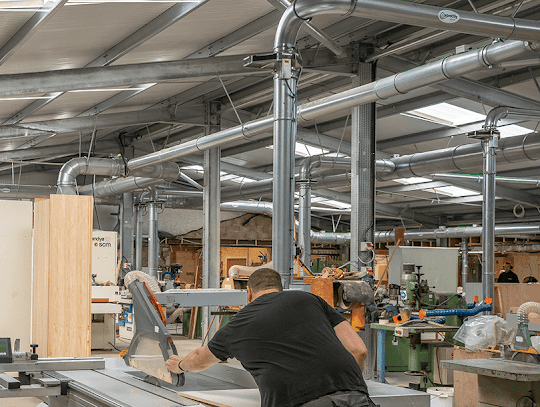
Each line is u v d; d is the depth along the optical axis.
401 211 20.69
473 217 20.97
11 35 6.51
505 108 9.27
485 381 5.20
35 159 14.90
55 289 6.76
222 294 4.86
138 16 6.55
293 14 5.70
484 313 7.60
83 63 7.86
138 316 3.61
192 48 8.04
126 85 7.59
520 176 15.13
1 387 3.21
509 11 7.50
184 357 2.97
